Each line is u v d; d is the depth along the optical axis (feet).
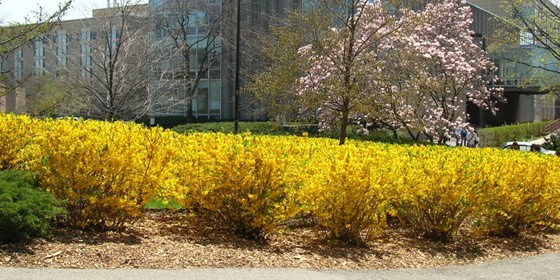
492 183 23.71
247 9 103.40
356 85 41.19
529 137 124.98
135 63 60.80
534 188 26.27
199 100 120.47
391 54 49.03
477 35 84.07
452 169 22.99
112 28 67.00
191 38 113.39
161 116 113.91
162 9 82.84
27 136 23.26
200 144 22.99
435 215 24.12
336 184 20.72
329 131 66.39
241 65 102.12
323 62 45.19
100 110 60.29
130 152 19.29
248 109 106.42
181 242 19.60
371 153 22.93
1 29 30.19
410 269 19.38
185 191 20.92
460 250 23.27
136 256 17.02
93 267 15.58
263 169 20.38
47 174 19.17
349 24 45.37
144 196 20.04
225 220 22.03
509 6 74.02
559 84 83.41
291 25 46.39
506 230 27.02
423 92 56.49
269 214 20.80
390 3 44.57
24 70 71.05
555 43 70.59
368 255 20.65
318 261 18.97
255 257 18.42
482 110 112.37
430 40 72.54
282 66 46.50
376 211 22.17
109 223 21.02
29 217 16.42
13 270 14.62
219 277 15.69
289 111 45.98
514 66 114.62
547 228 29.37
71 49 67.31
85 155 19.04
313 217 23.86
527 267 21.22
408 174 23.00
